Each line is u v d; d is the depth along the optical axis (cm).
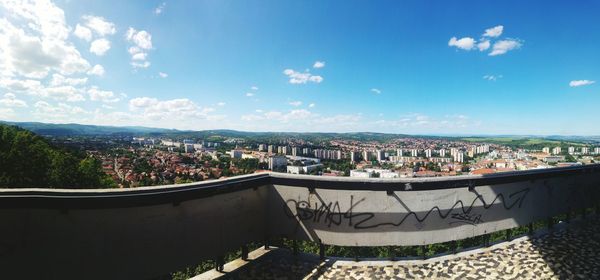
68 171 4012
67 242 333
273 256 521
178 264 404
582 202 705
